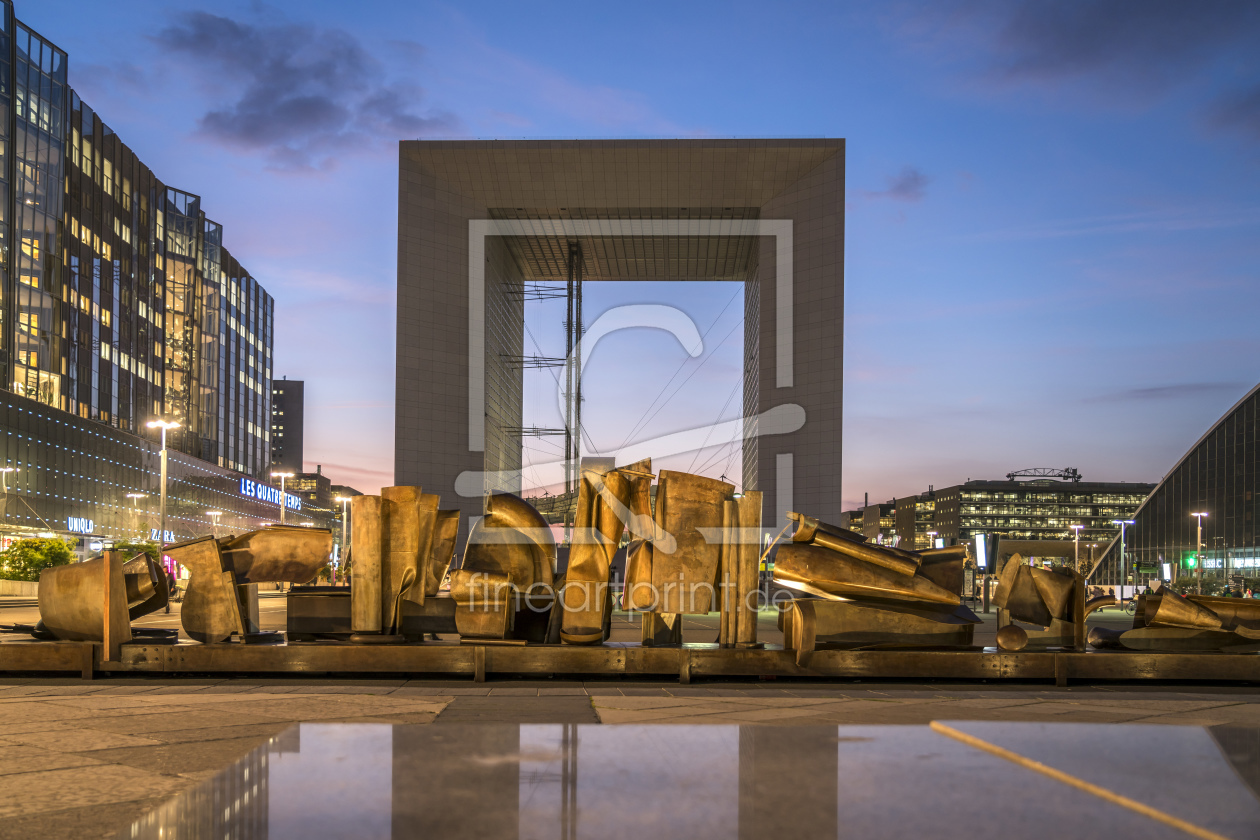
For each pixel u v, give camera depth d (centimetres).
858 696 885
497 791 204
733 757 240
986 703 827
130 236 9562
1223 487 9275
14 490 6825
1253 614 1088
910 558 1060
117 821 385
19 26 7469
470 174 9125
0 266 7181
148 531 8725
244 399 14012
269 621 2250
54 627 1067
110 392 8950
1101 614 4394
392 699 824
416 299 8944
